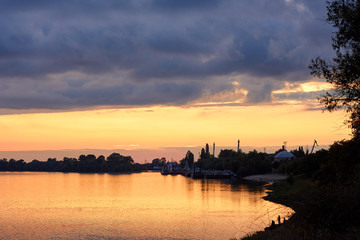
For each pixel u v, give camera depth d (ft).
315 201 70.74
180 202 412.77
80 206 397.39
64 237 230.07
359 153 118.11
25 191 649.61
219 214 304.30
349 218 65.62
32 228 262.06
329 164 127.03
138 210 351.05
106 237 228.02
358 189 69.41
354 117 105.29
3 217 318.24
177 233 232.73
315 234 65.77
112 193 578.25
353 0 104.58
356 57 103.50
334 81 107.55
